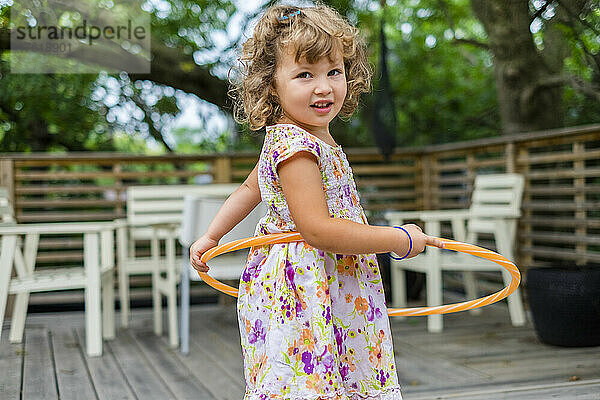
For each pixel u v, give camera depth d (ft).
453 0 22.76
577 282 10.78
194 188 14.61
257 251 4.82
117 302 16.20
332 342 4.46
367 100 18.78
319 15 4.61
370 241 4.19
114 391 8.88
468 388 8.65
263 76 4.70
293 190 4.34
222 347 11.69
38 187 15.70
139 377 9.63
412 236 4.32
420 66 24.14
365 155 17.63
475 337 12.01
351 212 4.66
